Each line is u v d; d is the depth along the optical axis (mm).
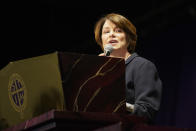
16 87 2703
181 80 8617
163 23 9031
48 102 2479
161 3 8758
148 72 3113
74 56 2455
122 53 3459
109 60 2609
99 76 2551
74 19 9336
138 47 9664
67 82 2402
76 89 2438
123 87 2639
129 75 3172
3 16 8805
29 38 9273
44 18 9125
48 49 9492
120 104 2611
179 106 8547
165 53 9062
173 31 8977
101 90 2547
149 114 2895
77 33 9555
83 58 2496
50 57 2428
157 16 9008
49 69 2443
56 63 2400
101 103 2533
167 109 8750
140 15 9031
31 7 8836
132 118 2443
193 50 8508
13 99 2742
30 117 2609
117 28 3445
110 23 3461
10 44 9141
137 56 3314
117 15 3467
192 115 8289
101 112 2521
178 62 8758
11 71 2721
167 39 9078
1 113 2889
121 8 8836
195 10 8500
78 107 2428
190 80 8453
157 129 2297
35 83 2543
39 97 2529
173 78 8789
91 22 9281
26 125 2395
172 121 8609
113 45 3414
